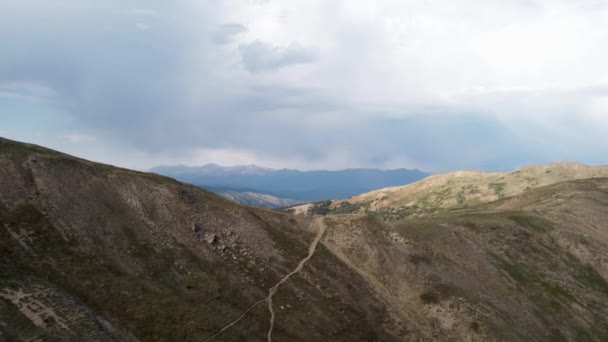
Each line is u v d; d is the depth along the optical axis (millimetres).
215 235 79562
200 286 66438
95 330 47781
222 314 61125
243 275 73188
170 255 70312
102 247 64750
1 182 65000
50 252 58219
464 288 84062
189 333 54062
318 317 68312
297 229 95500
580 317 87875
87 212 69188
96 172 80125
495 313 78750
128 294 57312
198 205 85812
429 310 78188
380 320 73938
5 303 45281
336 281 79500
